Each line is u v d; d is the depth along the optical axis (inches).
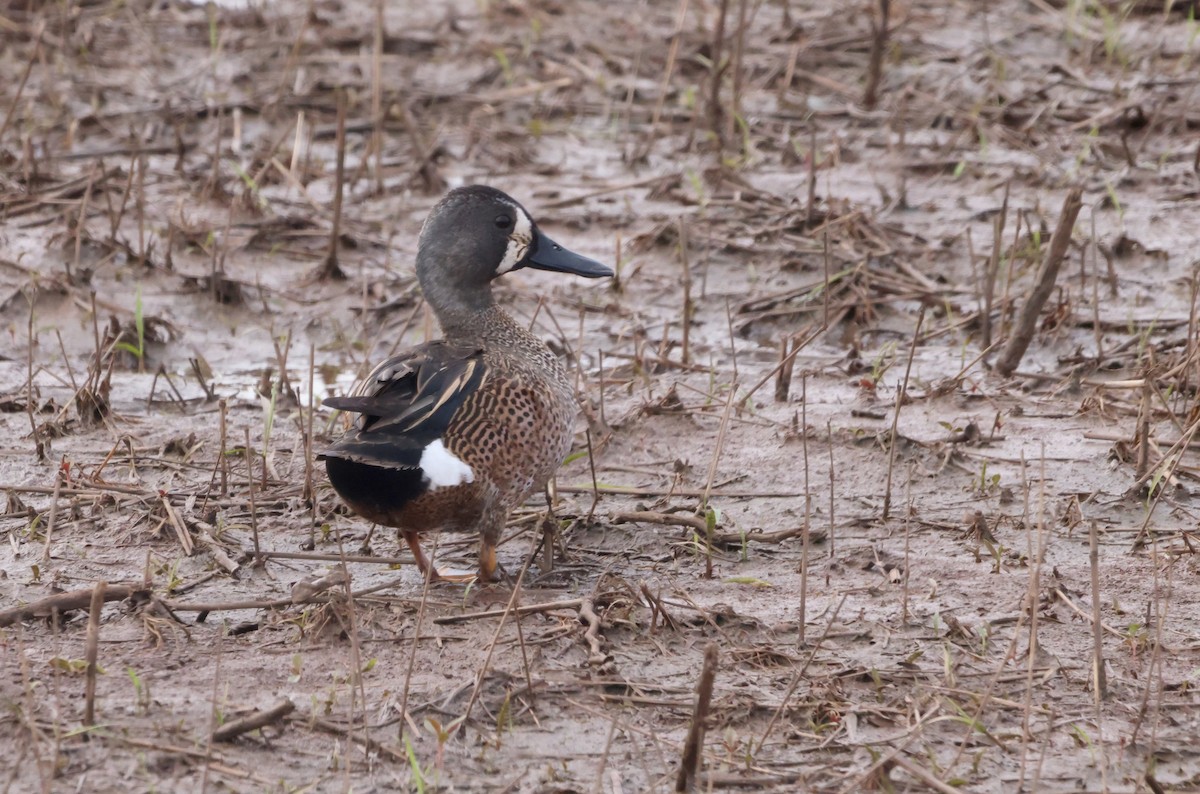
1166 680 302.7
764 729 283.7
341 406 328.8
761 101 805.2
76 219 625.3
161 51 880.3
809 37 882.1
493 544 349.1
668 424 460.4
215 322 572.4
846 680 302.8
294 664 298.4
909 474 392.5
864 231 623.2
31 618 320.8
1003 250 614.2
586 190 695.7
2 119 776.9
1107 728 284.5
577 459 439.5
